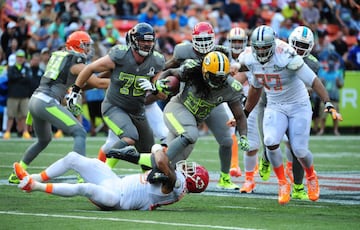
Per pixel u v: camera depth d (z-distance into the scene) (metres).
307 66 27.94
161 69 29.33
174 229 21.77
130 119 29.62
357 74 70.75
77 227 21.95
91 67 28.75
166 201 25.56
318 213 26.17
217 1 79.00
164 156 25.03
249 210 26.67
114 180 25.23
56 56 31.52
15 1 70.44
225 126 32.19
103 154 31.48
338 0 77.81
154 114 32.97
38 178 24.77
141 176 25.50
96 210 25.41
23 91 59.34
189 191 25.81
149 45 28.30
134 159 25.28
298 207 27.73
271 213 25.92
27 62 61.66
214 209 26.80
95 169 24.97
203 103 27.80
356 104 70.62
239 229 22.05
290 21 71.19
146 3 74.50
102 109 29.86
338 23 77.69
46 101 30.88
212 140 61.69
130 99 29.36
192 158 46.94
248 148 28.30
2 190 30.73
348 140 62.88
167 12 76.38
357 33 78.00
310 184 29.12
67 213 24.69
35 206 26.50
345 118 70.31
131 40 28.44
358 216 25.50
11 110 59.50
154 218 23.75
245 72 33.25
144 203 25.41
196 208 26.95
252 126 32.56
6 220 23.20
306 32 30.03
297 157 28.95
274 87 28.44
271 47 27.53
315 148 55.59
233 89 27.64
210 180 36.19
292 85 28.52
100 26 68.44
